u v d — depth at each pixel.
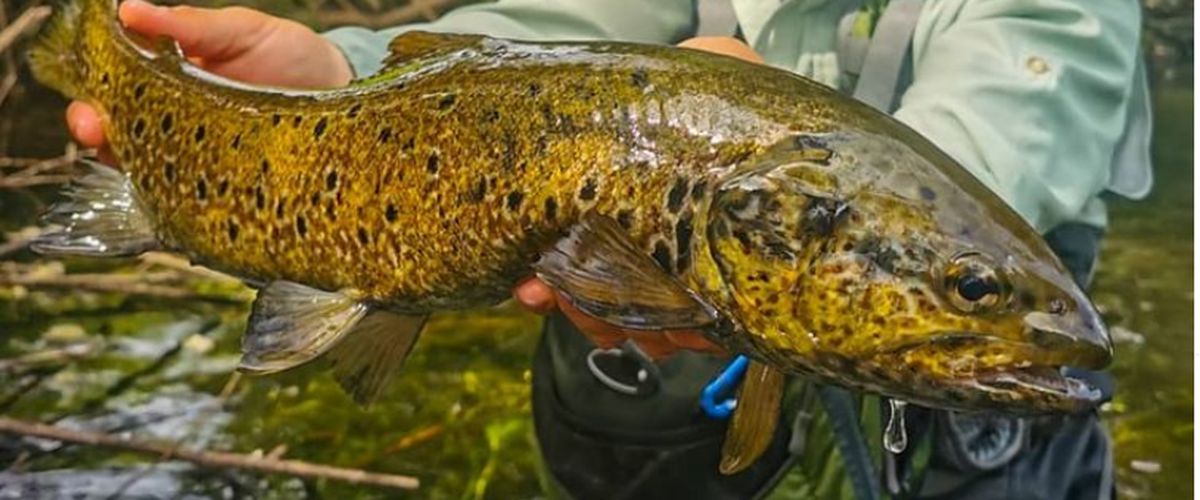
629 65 0.59
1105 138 0.75
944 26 0.77
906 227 0.55
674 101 0.57
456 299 0.63
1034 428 0.86
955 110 0.72
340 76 0.84
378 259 0.63
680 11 0.91
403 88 0.63
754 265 0.56
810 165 0.56
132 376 1.28
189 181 0.70
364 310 0.64
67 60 0.79
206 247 0.70
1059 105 0.73
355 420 1.23
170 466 1.15
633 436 0.86
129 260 1.46
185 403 1.24
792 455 0.84
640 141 0.57
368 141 0.63
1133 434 1.25
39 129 1.73
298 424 1.22
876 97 0.79
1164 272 1.54
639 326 0.58
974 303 0.54
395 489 1.14
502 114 0.60
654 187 0.57
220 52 0.79
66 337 1.34
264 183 0.66
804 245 0.55
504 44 0.62
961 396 0.55
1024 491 0.84
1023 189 0.71
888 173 0.55
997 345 0.54
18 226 1.51
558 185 0.58
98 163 0.76
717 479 0.86
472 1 1.76
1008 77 0.73
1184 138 1.85
